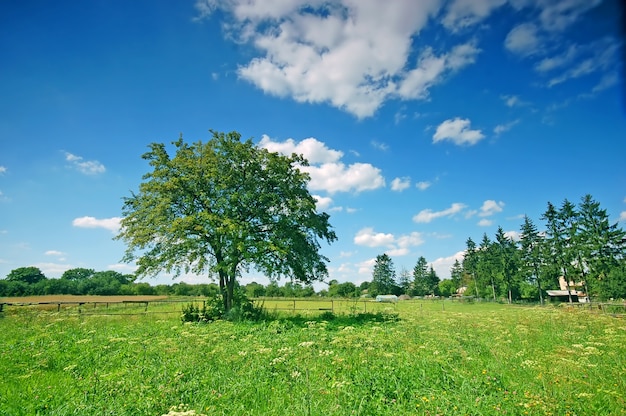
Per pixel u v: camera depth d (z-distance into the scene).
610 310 29.98
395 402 6.70
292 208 25.33
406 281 118.94
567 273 57.34
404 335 14.18
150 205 25.69
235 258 23.14
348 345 11.29
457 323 18.81
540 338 13.78
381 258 119.88
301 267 25.86
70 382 8.48
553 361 8.97
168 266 23.97
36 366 9.83
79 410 6.56
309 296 69.62
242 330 16.78
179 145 26.77
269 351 10.01
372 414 6.27
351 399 6.80
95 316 22.94
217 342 13.02
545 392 6.70
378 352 10.41
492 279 79.38
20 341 13.85
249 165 25.22
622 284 45.38
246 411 6.71
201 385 8.01
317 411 6.31
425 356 9.92
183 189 24.58
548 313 23.78
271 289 67.81
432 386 7.42
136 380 8.28
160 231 24.23
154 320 22.36
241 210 24.69
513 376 8.09
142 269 24.56
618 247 52.66
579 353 9.90
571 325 17.28
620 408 6.12
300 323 20.92
